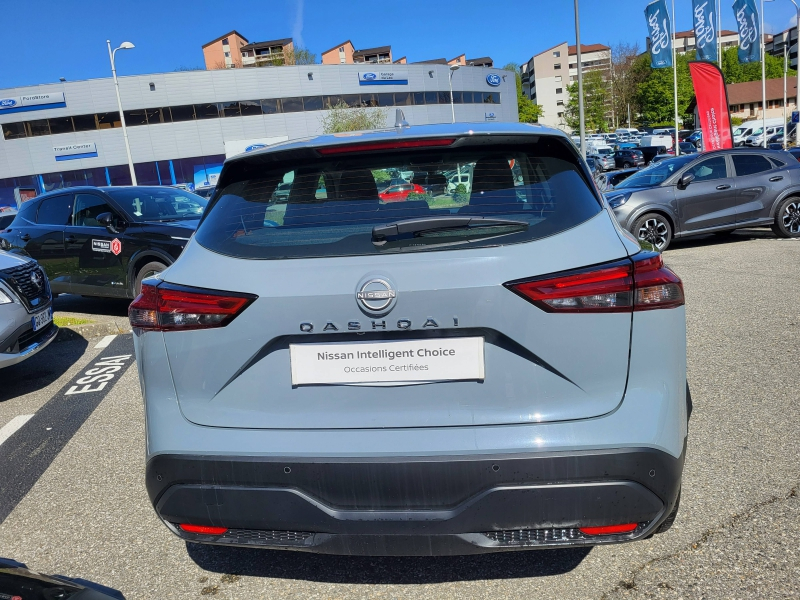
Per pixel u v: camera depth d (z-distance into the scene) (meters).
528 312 1.91
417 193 2.20
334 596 2.43
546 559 2.58
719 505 2.86
